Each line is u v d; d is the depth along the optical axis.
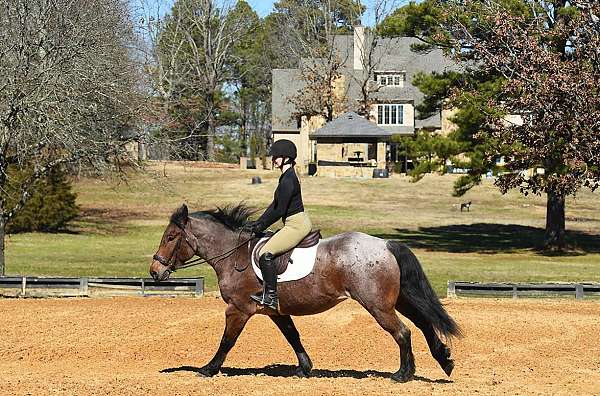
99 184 60.56
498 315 19.53
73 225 47.22
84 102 23.27
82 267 30.67
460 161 37.47
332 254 11.83
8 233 43.25
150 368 14.00
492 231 48.34
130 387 11.46
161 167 66.75
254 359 14.79
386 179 67.19
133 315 19.25
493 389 11.68
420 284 11.68
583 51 22.22
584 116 21.02
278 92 83.12
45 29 22.45
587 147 21.17
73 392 11.12
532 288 23.08
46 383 11.80
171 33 81.62
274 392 11.18
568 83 21.17
